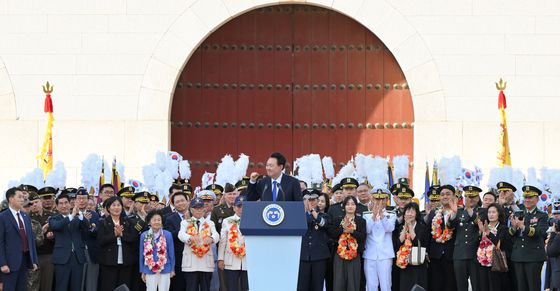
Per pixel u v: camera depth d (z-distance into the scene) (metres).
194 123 40.25
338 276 29.11
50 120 37.25
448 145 38.62
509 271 29.81
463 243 29.48
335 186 30.59
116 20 38.91
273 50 40.50
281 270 23.47
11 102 38.78
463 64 38.69
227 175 32.97
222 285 30.53
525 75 38.59
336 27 40.50
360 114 40.41
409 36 38.78
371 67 40.34
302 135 40.50
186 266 29.27
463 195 33.44
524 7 38.66
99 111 38.78
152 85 38.84
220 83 40.34
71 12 38.94
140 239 29.02
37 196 30.08
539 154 38.50
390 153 40.09
